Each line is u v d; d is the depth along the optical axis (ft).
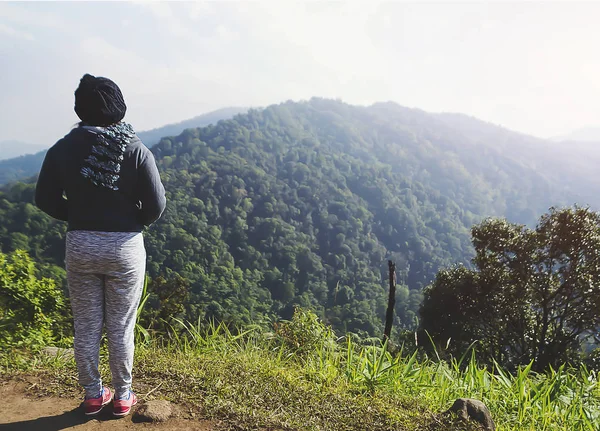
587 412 11.68
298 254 384.88
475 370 12.89
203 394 8.99
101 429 7.59
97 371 7.96
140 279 7.80
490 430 9.11
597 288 56.44
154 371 9.95
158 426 7.80
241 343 12.62
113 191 7.27
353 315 224.12
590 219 59.77
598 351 57.82
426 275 456.86
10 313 12.65
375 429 8.44
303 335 13.43
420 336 65.87
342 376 11.19
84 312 7.68
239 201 469.16
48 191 7.45
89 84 7.29
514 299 61.98
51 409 8.20
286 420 8.32
